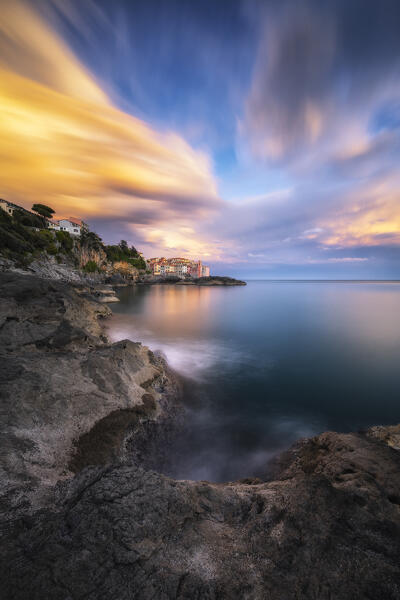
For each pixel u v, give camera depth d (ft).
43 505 12.57
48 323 52.24
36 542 10.05
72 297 72.08
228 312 150.92
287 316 135.74
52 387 27.68
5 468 16.39
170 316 135.54
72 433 23.85
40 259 224.94
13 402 23.48
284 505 12.28
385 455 19.25
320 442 23.76
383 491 14.56
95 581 8.61
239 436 33.40
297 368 59.93
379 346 78.54
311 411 40.78
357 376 55.21
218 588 8.68
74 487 13.37
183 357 66.80
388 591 8.52
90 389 30.48
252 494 13.67
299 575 9.15
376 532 10.79
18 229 225.76
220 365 61.21
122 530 10.48
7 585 8.35
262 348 76.33
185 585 8.70
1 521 11.39
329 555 9.80
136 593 8.34
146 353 49.21
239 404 42.24
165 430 31.65
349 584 8.79
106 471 14.01
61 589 8.30
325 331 98.99
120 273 435.12
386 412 40.83
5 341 41.57
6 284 59.41
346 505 12.10
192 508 12.12
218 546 10.36
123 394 32.71
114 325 108.27
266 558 9.83
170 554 9.81
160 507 11.76
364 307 171.53
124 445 26.48
